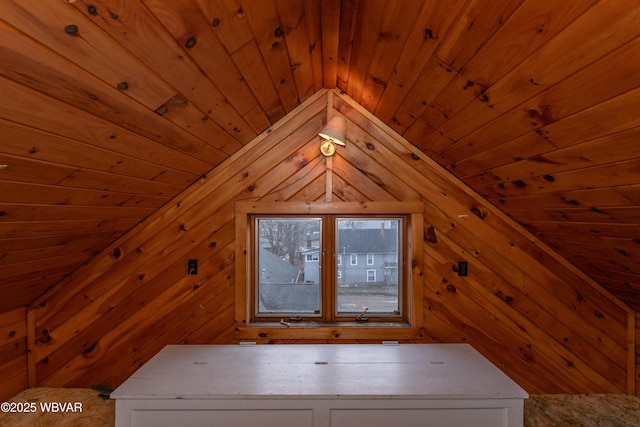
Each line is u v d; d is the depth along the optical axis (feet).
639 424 5.96
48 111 2.79
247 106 5.36
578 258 6.45
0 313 6.35
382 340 6.95
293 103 6.74
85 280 6.91
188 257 6.98
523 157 4.42
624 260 5.29
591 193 4.12
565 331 6.91
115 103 3.24
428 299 6.98
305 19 4.17
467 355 6.18
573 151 3.61
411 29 3.62
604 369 6.91
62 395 6.62
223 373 5.43
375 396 4.84
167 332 6.97
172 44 3.01
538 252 6.91
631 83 2.48
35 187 3.59
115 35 2.56
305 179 7.06
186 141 5.02
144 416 4.85
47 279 6.39
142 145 4.30
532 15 2.52
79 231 5.39
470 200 6.95
